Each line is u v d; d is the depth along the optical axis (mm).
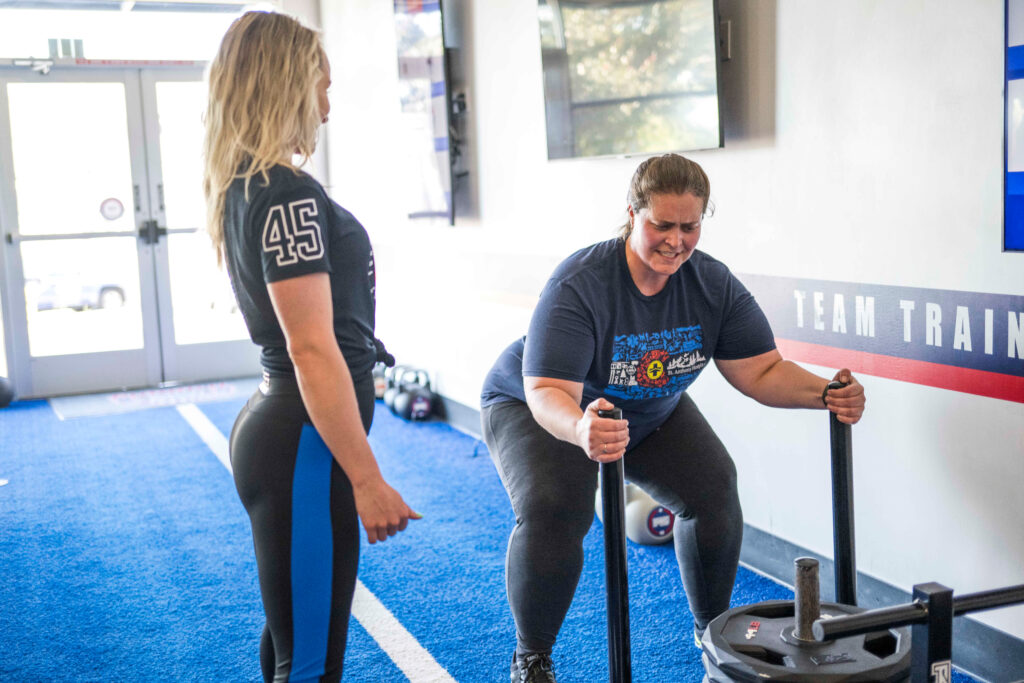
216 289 6734
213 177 1479
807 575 1508
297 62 1457
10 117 6082
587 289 1970
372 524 1419
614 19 3188
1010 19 2035
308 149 1521
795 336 2811
